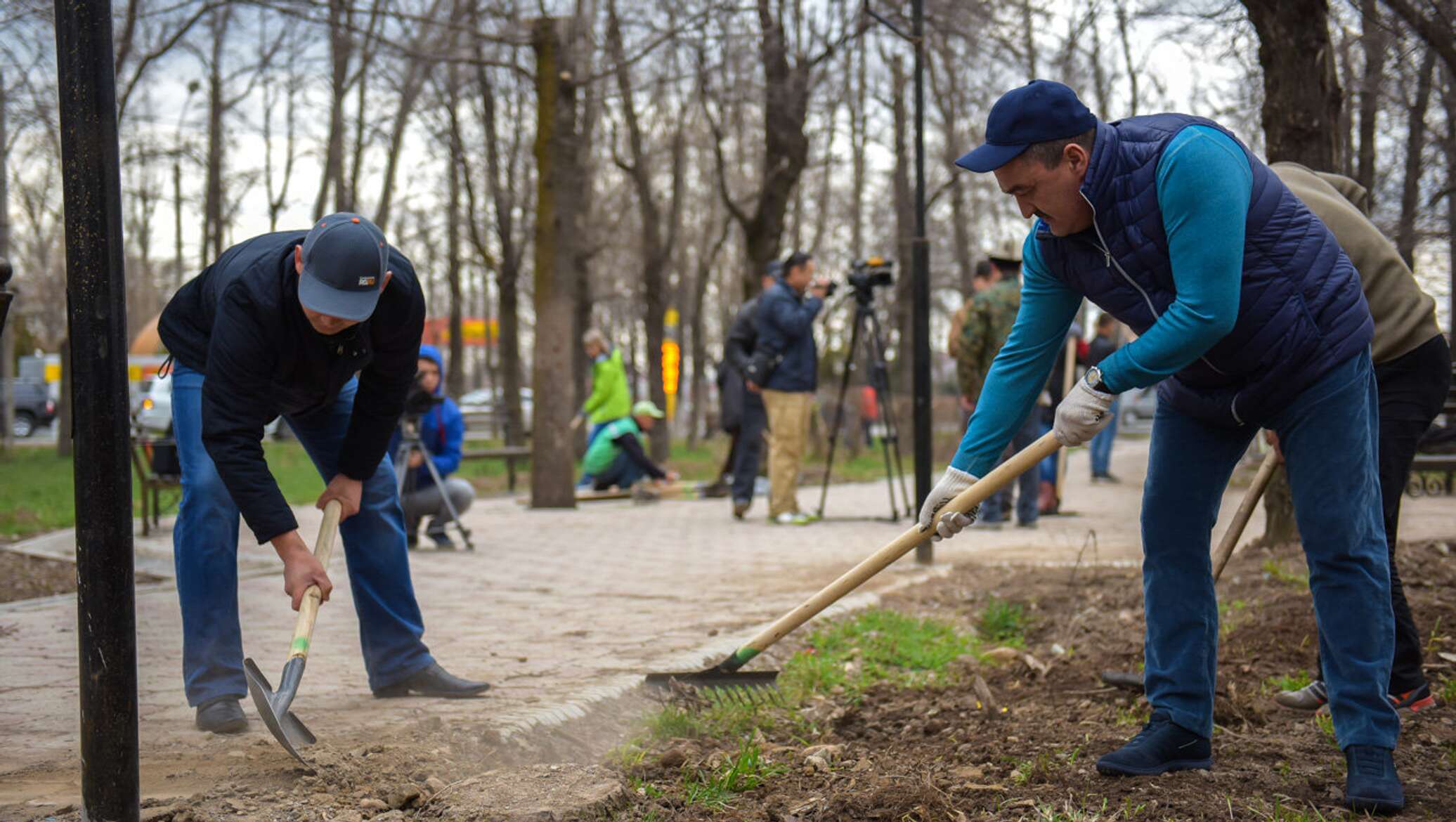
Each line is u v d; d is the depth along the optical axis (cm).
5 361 2381
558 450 1359
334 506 381
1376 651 313
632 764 350
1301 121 609
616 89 1443
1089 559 795
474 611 633
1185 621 341
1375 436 322
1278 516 686
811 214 3534
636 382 4250
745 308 1177
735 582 729
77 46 240
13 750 360
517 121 2278
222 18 1314
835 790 324
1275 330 306
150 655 515
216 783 314
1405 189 793
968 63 1447
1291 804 307
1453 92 706
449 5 1336
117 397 249
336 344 352
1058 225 314
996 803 312
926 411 777
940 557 826
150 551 890
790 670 477
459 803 298
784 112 1658
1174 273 298
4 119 1187
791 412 1116
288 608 644
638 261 3375
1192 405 331
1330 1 627
